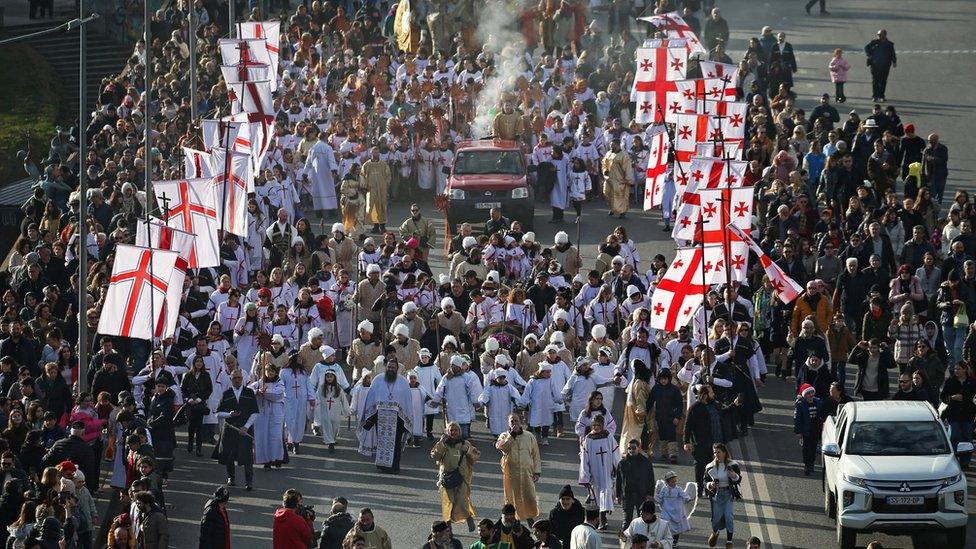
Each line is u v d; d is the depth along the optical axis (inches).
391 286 4680.1
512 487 3627.0
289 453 4188.0
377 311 4751.5
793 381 4613.7
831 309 4431.6
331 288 4800.7
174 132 6304.1
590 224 6107.3
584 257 5639.8
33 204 5693.9
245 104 5241.1
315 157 6254.9
